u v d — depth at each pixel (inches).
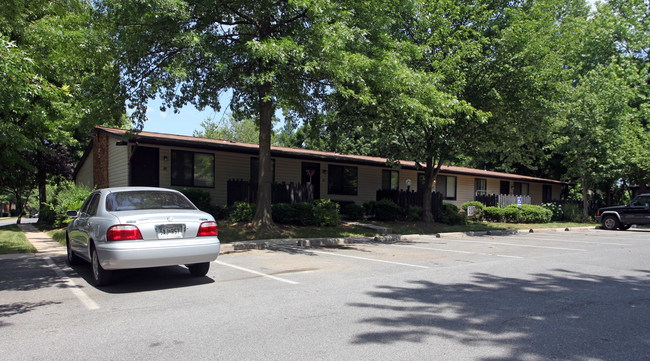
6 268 334.3
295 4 417.1
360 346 159.5
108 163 714.8
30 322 189.5
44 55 504.4
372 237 557.0
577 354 153.2
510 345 161.6
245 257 390.9
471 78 623.5
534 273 317.4
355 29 443.8
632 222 845.8
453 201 1046.4
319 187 819.4
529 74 604.1
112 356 148.6
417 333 175.0
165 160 634.2
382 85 462.0
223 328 180.7
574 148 966.4
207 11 452.8
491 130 674.2
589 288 265.9
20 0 458.6
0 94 309.6
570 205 1062.4
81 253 296.2
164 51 462.9
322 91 585.6
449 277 296.0
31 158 991.6
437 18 603.2
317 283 273.3
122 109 472.4
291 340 165.8
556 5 802.2
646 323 192.1
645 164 969.5
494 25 632.4
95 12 444.1
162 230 251.1
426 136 676.7
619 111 952.9
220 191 687.7
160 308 212.8
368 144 1270.9
